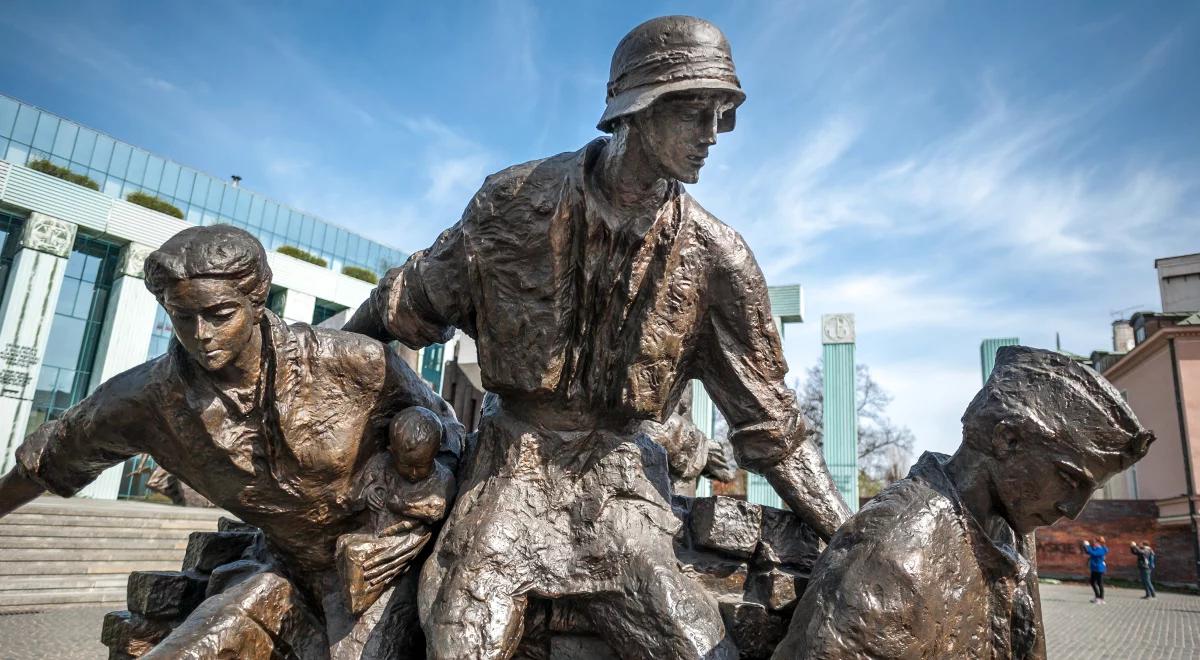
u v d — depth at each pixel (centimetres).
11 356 1573
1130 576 1812
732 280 241
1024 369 202
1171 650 820
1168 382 1836
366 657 223
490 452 247
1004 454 197
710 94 206
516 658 237
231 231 207
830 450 1355
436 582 221
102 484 1602
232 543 291
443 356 1834
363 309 276
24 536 951
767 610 234
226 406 221
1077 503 195
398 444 229
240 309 205
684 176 213
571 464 242
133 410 223
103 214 1719
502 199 232
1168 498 1778
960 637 191
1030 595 218
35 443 237
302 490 230
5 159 1833
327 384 231
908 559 186
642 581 218
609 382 241
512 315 233
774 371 250
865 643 180
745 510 251
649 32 212
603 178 228
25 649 640
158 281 196
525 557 223
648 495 240
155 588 270
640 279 234
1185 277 2311
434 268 247
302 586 253
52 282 1647
